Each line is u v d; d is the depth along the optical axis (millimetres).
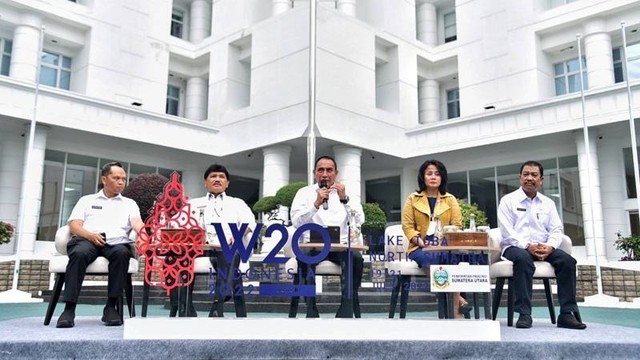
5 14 14766
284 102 15125
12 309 7055
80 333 3521
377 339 3197
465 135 15289
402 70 17375
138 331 3199
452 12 20469
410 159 16875
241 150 16125
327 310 6273
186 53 18719
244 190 18688
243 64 17891
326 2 18781
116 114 14578
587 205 13094
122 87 16703
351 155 15250
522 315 4082
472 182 16484
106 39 16516
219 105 17453
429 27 20359
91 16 16250
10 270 10852
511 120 14320
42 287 10875
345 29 15547
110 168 4414
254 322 3221
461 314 3814
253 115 16000
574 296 4156
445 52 18375
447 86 19641
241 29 17109
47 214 14289
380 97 17594
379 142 15867
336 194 4109
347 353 3145
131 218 4387
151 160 16719
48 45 16266
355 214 4160
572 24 15570
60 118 13430
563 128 13273
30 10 15109
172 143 15688
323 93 14570
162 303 7926
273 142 15195
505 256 4285
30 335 3393
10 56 15375
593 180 13094
